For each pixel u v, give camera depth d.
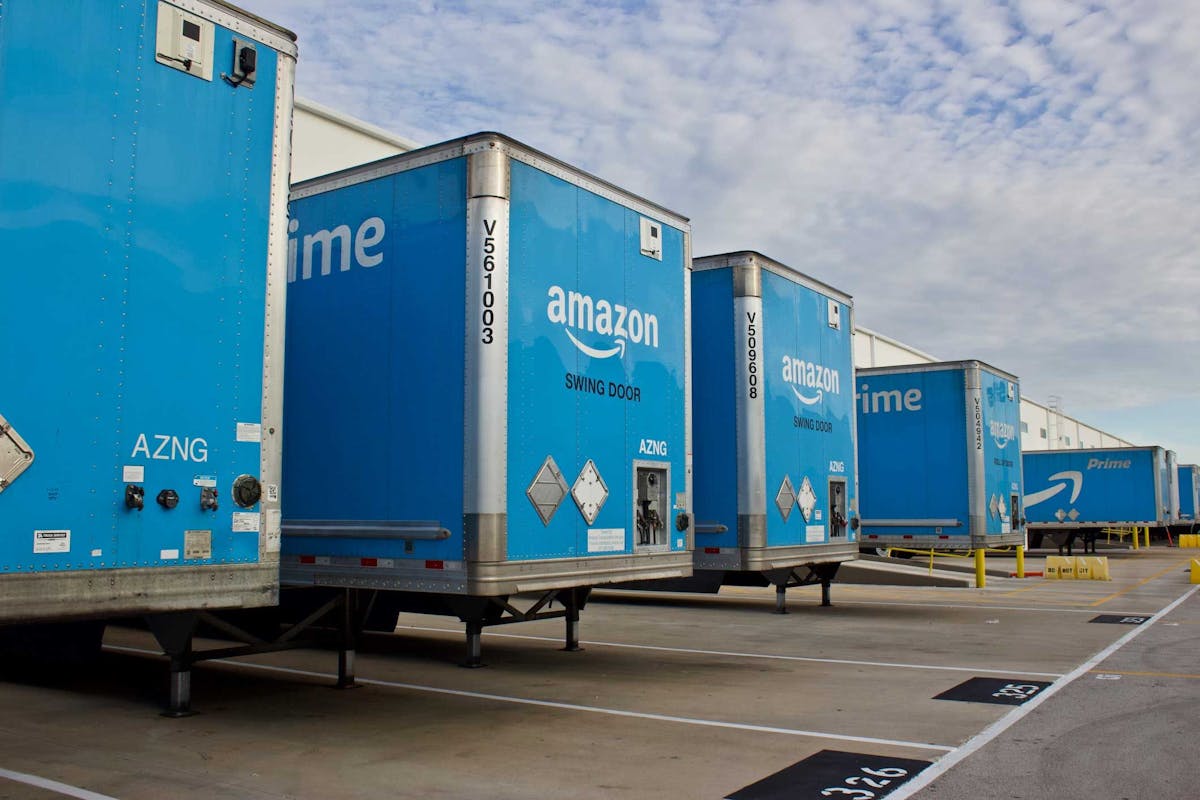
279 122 6.14
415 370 7.62
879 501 17.62
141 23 5.43
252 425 5.89
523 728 6.61
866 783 5.25
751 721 6.83
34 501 4.85
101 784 5.20
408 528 7.50
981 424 16.95
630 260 8.84
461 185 7.53
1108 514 33.84
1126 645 10.76
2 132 4.79
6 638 8.24
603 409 8.34
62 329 4.99
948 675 8.77
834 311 13.89
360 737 6.34
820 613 14.47
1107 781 5.28
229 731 6.50
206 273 5.68
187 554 5.50
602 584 8.32
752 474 11.70
